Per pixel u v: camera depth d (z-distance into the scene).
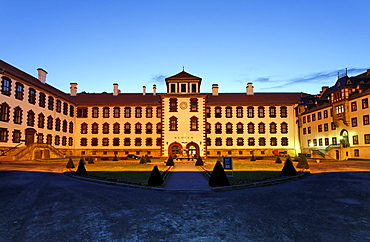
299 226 8.44
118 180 17.62
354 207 10.86
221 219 9.22
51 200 11.94
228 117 57.22
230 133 56.84
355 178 18.98
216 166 16.41
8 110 36.16
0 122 34.59
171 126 47.19
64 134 52.31
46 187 15.12
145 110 57.97
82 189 14.86
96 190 14.68
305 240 7.23
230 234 7.72
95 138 57.19
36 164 29.75
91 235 7.61
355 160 39.03
